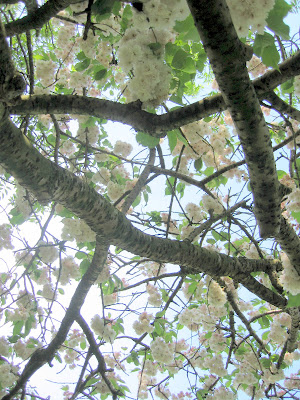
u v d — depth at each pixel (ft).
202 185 9.86
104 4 4.94
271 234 6.97
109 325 11.91
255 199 6.30
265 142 5.28
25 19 5.47
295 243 7.36
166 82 5.86
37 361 10.12
